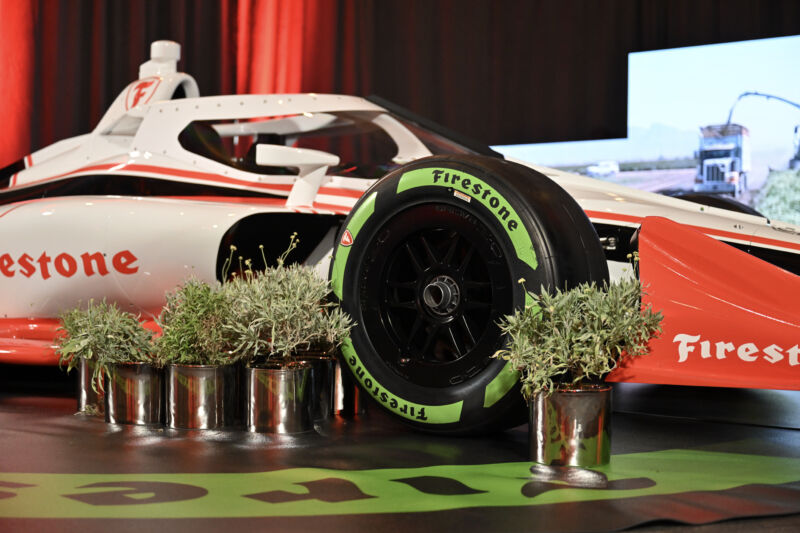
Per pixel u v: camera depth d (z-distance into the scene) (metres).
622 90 6.80
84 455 1.88
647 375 2.05
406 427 2.22
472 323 2.05
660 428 2.34
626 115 6.81
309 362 2.20
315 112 3.06
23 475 1.69
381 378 2.14
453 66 7.20
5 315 3.21
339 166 3.02
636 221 2.54
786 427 2.39
